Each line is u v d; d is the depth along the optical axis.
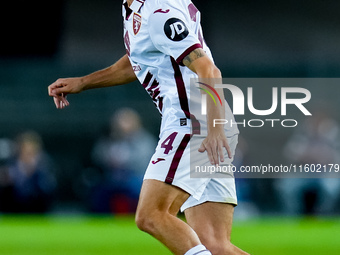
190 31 12.40
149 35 12.96
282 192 40.62
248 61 61.47
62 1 65.75
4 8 67.00
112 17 65.06
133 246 23.30
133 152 39.03
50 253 21.47
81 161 48.12
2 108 49.34
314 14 64.75
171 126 13.24
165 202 12.70
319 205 39.81
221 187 14.35
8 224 31.89
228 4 64.44
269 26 64.31
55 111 49.06
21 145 39.78
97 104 48.91
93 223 32.56
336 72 55.16
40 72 51.78
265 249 22.50
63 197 46.19
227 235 14.52
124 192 38.78
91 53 64.12
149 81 13.62
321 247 23.14
